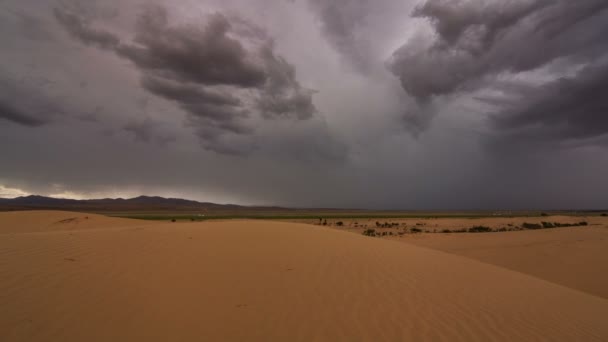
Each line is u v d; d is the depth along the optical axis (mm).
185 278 7551
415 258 12422
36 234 11039
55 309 5391
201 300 6516
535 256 22969
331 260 10266
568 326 7137
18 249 8359
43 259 7637
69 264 7434
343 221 75062
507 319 7070
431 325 6324
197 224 15898
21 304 5406
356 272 9281
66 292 6008
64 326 4949
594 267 19562
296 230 14914
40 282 6293
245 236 12641
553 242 28266
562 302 9211
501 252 24875
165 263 8367
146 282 6973
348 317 6359
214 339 5137
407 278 9320
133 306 5840
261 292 7254
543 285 11219
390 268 10180
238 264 9047
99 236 10672
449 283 9383
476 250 26062
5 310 5176
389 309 6930
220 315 5984
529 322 7066
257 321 5895
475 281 10102
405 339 5648
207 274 8016
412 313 6836
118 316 5438
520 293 9453
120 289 6430
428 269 10812
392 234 38969
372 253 12016
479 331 6273
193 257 9203
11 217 31938
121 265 7789
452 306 7492
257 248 10977
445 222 61562
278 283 7887
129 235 11070
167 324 5426
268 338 5320
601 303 9945
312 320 6109
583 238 31062
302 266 9383
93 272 7102
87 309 5516
